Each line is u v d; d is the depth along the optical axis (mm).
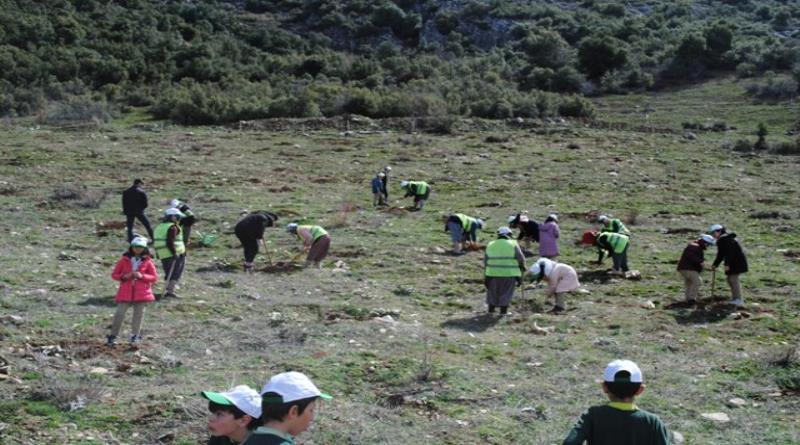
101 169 33688
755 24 102625
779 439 8484
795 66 70938
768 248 21672
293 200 28078
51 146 39656
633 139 47656
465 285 16828
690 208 28422
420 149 42188
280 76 76438
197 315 12984
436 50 102500
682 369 10930
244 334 11828
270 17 115250
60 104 57281
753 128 54156
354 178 33625
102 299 13648
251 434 4285
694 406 9438
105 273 16062
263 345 11336
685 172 36906
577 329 13180
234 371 10047
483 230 23578
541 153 41594
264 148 41438
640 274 17875
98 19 92000
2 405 8406
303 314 13406
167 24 95438
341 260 18844
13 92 62750
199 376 9797
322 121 49938
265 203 27141
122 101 64000
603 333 12953
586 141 46344
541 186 32469
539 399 9523
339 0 119438
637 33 94938
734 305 14922
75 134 45219
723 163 39750
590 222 25594
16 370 9602
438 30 108938
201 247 20172
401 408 9070
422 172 35312
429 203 28484
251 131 48375
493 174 35219
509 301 14047
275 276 16828
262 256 19172
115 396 8969
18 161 34625
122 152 38625
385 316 13477
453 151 41594
